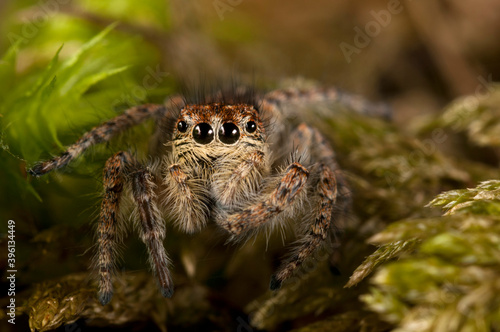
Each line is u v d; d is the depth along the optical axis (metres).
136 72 0.05
